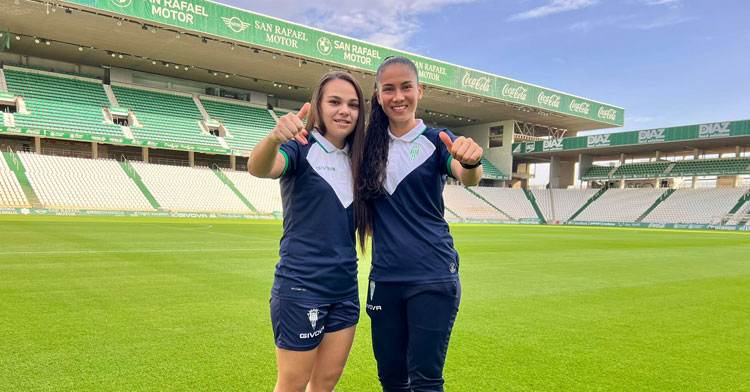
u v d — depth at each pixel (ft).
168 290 16.52
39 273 19.16
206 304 14.49
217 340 10.85
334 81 6.07
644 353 10.93
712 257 36.32
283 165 5.62
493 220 119.85
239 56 88.48
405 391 6.67
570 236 62.28
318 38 87.76
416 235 6.12
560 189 135.85
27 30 76.33
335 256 5.97
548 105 118.93
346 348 6.37
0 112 77.15
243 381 8.44
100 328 11.58
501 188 136.56
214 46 83.10
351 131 6.24
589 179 133.18
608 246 45.37
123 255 25.76
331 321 6.15
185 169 91.04
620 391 8.60
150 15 71.31
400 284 6.12
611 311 15.51
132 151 96.02
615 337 12.26
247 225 61.77
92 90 92.89
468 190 130.11
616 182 137.80
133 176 82.58
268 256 27.40
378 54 94.73
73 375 8.52
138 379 8.41
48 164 76.43
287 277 5.93
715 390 8.79
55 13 69.46
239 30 79.56
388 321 6.33
